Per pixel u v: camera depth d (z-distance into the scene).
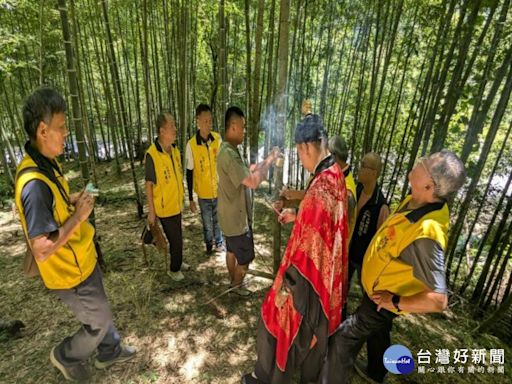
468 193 3.48
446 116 3.12
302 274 1.56
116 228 4.34
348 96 5.87
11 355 2.26
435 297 1.40
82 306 1.80
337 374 1.86
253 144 2.74
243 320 2.70
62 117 1.51
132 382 2.08
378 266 1.63
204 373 2.17
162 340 2.44
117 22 7.18
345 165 2.19
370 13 4.70
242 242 2.80
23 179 1.46
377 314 1.68
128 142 4.62
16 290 3.02
